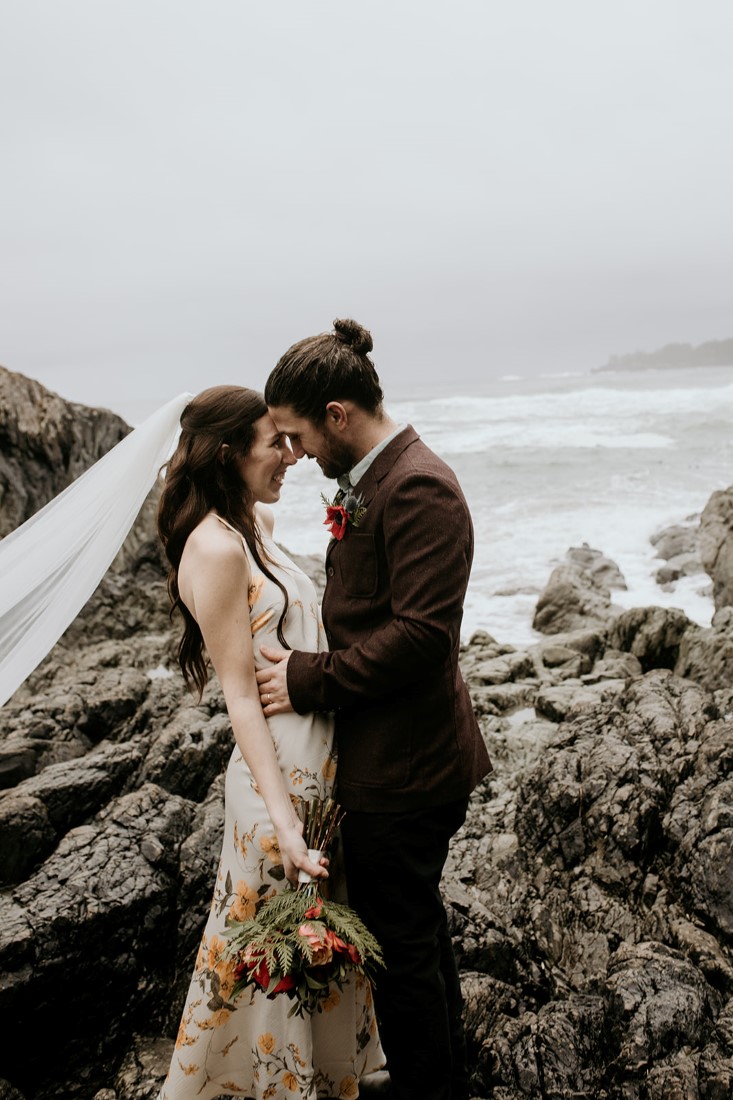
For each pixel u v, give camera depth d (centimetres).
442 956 254
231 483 241
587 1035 281
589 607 1090
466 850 426
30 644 278
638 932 340
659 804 372
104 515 269
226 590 227
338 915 216
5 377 885
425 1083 235
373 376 229
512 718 679
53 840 366
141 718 511
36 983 290
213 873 345
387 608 229
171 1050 307
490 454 3044
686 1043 270
